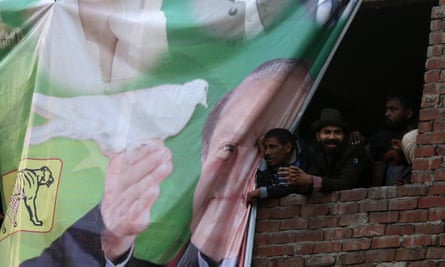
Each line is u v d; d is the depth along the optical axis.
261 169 12.08
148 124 12.35
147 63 12.53
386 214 11.56
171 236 11.98
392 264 11.42
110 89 12.55
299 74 12.26
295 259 11.79
